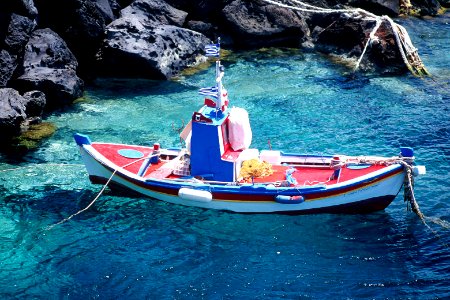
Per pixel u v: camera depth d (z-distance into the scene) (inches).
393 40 1310.3
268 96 1162.0
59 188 874.8
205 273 703.1
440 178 882.1
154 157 857.5
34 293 674.2
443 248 738.8
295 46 1433.3
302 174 818.2
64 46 1163.9
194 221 794.8
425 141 986.7
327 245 749.3
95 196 854.5
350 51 1360.7
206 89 804.6
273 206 791.1
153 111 1102.4
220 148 792.9
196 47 1323.8
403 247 743.1
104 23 1227.2
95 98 1155.3
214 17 1435.8
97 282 690.8
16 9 1100.5
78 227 788.6
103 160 831.7
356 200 789.9
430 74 1270.9
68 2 1187.9
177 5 1401.3
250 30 1391.5
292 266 713.6
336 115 1084.5
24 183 886.4
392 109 1104.8
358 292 669.3
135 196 845.2
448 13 1674.5
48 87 1087.6
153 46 1231.5
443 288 672.4
